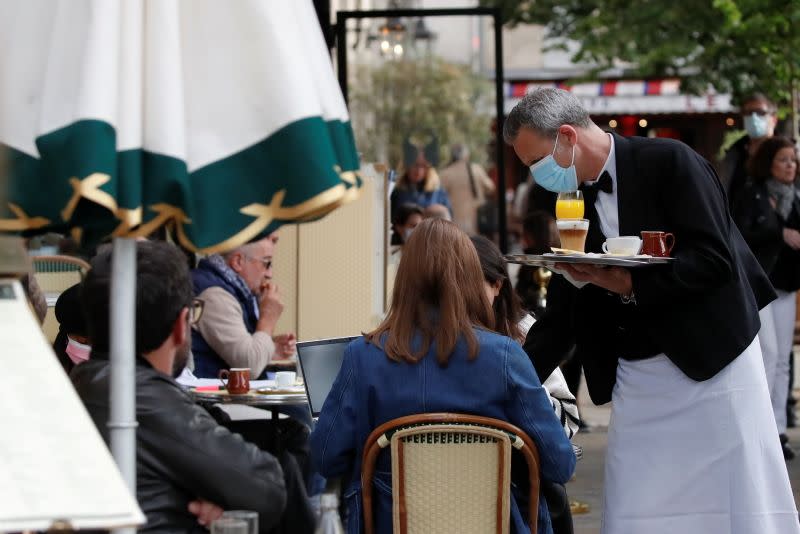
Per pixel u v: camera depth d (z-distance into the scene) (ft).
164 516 16.58
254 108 13.01
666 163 21.50
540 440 19.26
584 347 22.99
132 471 13.56
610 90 116.78
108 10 12.37
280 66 12.96
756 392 21.72
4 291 12.28
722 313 21.27
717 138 119.85
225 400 26.21
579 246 21.61
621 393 22.26
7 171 12.52
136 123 12.52
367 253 39.78
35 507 10.84
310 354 25.36
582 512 38.19
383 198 40.01
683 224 21.09
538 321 23.76
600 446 49.96
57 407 11.64
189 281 17.61
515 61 127.95
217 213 12.98
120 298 13.46
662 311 21.47
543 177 22.16
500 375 19.25
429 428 18.78
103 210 12.77
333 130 13.55
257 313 34.76
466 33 108.58
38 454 11.24
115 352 13.46
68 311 25.16
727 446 21.50
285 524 22.41
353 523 19.58
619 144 21.91
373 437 19.04
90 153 12.10
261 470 16.96
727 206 22.16
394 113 82.64
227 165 13.00
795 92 69.46
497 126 54.29
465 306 19.62
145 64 12.76
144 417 16.52
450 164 68.59
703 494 21.67
